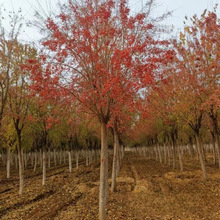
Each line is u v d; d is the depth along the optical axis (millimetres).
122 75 7758
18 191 17000
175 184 16531
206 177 16625
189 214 9758
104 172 8711
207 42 13352
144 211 10578
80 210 11047
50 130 24375
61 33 7949
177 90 14328
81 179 21578
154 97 10672
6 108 13883
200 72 13805
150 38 8156
